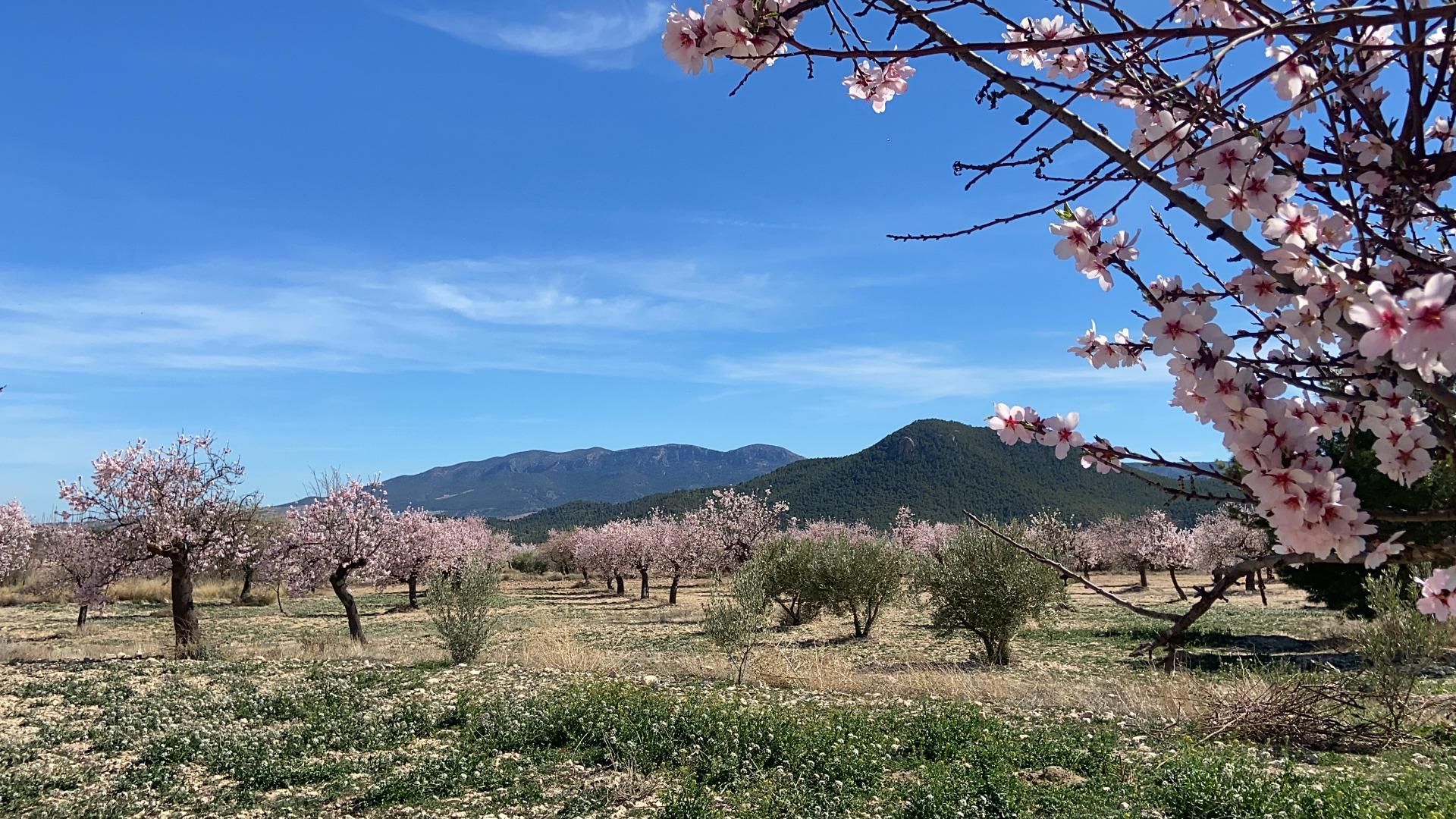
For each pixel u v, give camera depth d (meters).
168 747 10.80
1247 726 10.78
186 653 19.14
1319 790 7.56
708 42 1.59
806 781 8.95
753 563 18.91
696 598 48.50
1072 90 1.57
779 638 27.02
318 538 22.75
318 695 14.12
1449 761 9.31
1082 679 15.99
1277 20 1.35
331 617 35.84
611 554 51.72
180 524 19.28
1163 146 1.80
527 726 11.49
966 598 19.80
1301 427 1.45
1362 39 1.64
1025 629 27.02
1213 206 1.61
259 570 28.11
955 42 1.40
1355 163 1.63
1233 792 7.51
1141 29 1.28
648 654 21.72
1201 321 1.68
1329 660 19.08
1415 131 1.52
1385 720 10.88
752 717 11.32
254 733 11.62
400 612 38.66
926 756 9.89
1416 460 1.55
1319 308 1.62
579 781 9.32
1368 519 1.37
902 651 23.11
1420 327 1.06
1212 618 30.39
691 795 8.28
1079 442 1.95
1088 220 1.93
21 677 16.19
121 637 24.86
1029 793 8.08
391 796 8.84
